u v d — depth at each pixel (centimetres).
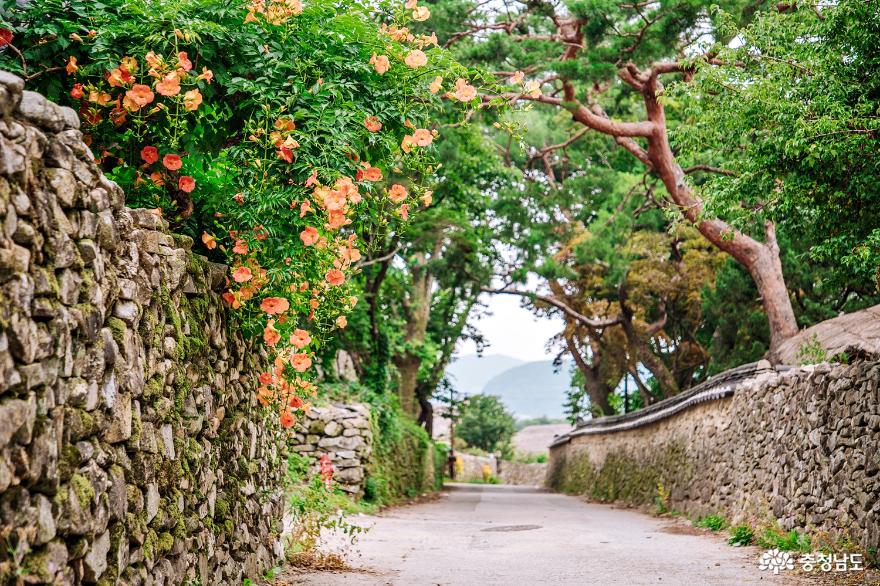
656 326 2953
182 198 621
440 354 3216
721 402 1605
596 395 3584
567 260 3142
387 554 1017
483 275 2891
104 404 391
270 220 601
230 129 648
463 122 740
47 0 579
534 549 1106
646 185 2720
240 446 688
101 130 600
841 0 962
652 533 1352
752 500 1300
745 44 1190
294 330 714
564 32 1972
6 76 320
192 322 562
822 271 2119
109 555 390
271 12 623
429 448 2959
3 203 302
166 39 592
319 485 1073
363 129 651
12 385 299
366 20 689
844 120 938
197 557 545
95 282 384
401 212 698
